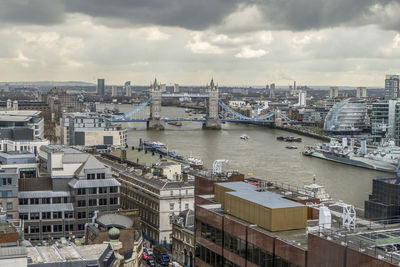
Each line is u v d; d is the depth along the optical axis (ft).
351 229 296.10
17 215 568.41
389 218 381.81
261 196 349.41
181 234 569.64
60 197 598.75
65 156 627.05
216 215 346.33
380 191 405.39
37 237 586.04
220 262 342.23
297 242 292.40
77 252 346.74
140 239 483.92
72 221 595.47
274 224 313.94
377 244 266.77
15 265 276.00
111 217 467.11
